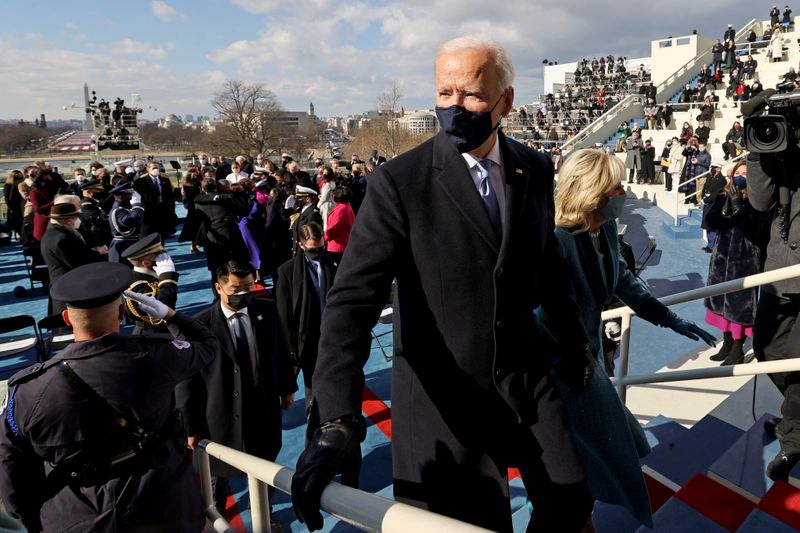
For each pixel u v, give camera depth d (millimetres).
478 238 1251
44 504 1888
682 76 27516
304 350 4219
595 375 1914
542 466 1364
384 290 1234
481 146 1293
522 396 1341
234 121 60438
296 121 88625
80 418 1834
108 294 1893
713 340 2160
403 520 851
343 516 934
